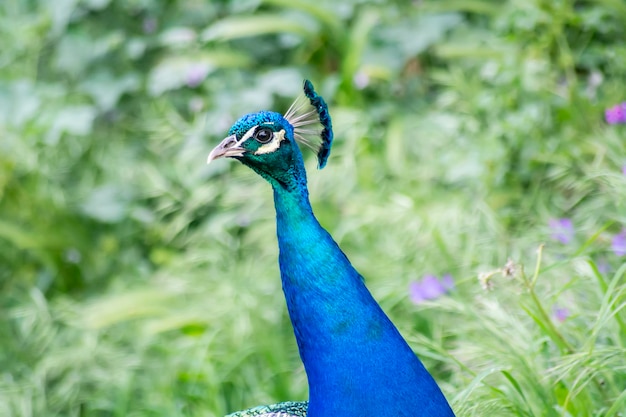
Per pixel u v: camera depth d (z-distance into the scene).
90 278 10.30
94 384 8.73
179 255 10.05
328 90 10.85
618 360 6.21
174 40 11.14
